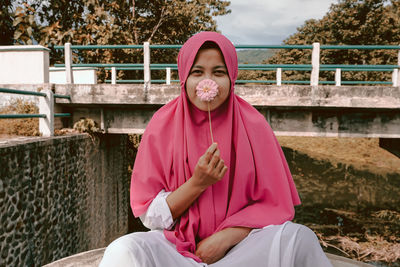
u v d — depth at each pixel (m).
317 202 11.84
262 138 1.46
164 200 1.32
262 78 32.94
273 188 1.42
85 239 6.46
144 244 1.17
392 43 22.17
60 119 6.99
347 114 6.78
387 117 6.72
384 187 13.95
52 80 9.88
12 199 3.96
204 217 1.34
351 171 16.86
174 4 17.92
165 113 1.50
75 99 6.62
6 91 4.37
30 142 4.38
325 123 6.82
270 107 6.59
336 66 7.48
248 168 1.38
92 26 11.33
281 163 1.46
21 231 4.15
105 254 1.14
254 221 1.30
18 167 4.08
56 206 5.18
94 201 7.04
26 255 4.27
